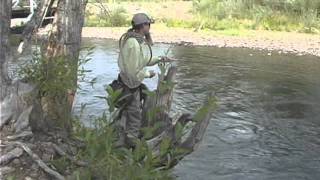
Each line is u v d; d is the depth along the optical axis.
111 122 4.92
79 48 5.56
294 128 9.22
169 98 5.81
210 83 13.16
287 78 14.27
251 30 25.34
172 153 4.52
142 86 5.85
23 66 5.34
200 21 26.62
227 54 18.80
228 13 27.84
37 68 4.97
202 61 16.97
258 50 20.06
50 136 4.82
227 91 12.26
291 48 20.77
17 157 4.22
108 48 19.08
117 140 5.04
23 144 4.27
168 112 5.77
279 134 8.82
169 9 30.48
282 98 11.65
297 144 8.32
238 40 22.56
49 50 5.42
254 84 13.24
